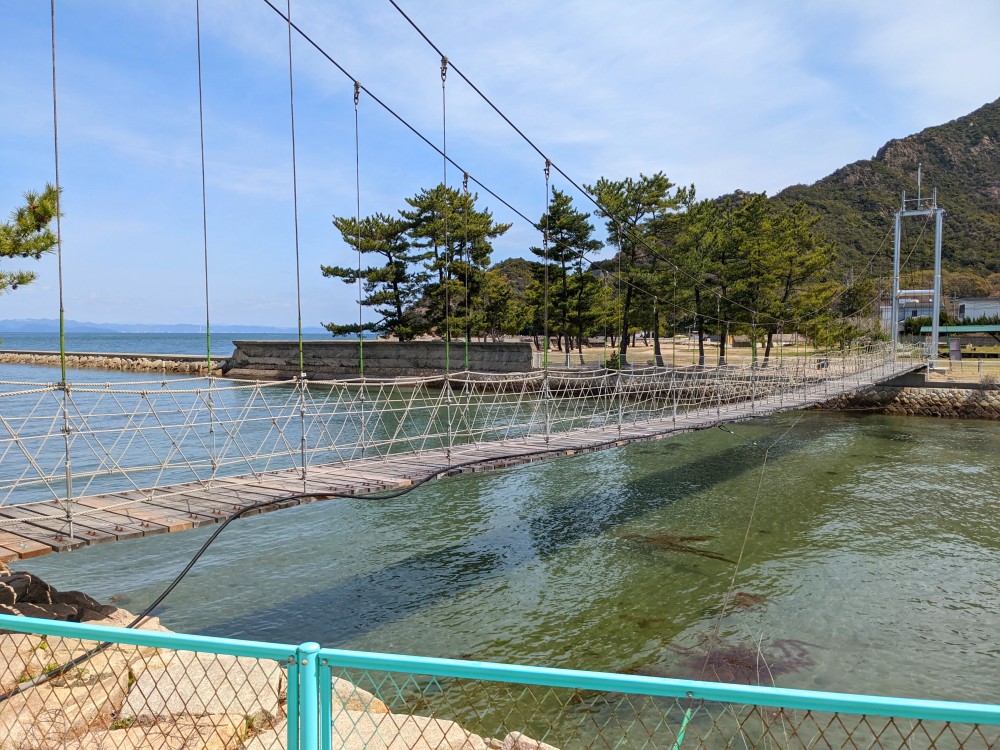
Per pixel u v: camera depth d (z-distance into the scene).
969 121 120.50
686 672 8.17
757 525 14.48
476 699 7.31
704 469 20.27
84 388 7.71
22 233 10.04
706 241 33.12
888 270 76.44
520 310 40.59
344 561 12.17
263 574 11.50
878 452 22.70
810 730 6.65
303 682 2.46
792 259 34.88
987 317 48.00
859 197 97.75
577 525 14.52
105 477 17.25
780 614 9.89
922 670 8.23
